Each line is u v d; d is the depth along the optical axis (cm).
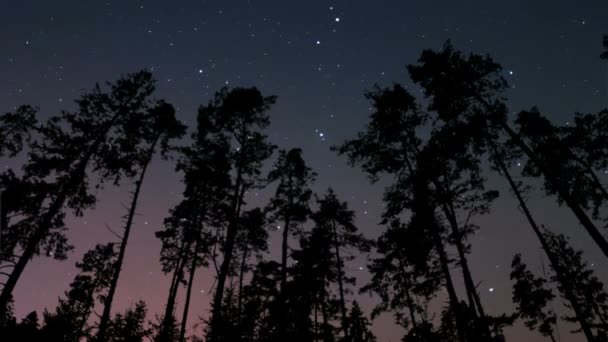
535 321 3600
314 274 2256
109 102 2067
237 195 2061
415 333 2423
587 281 3131
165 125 2309
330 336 2455
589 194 2170
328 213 2897
